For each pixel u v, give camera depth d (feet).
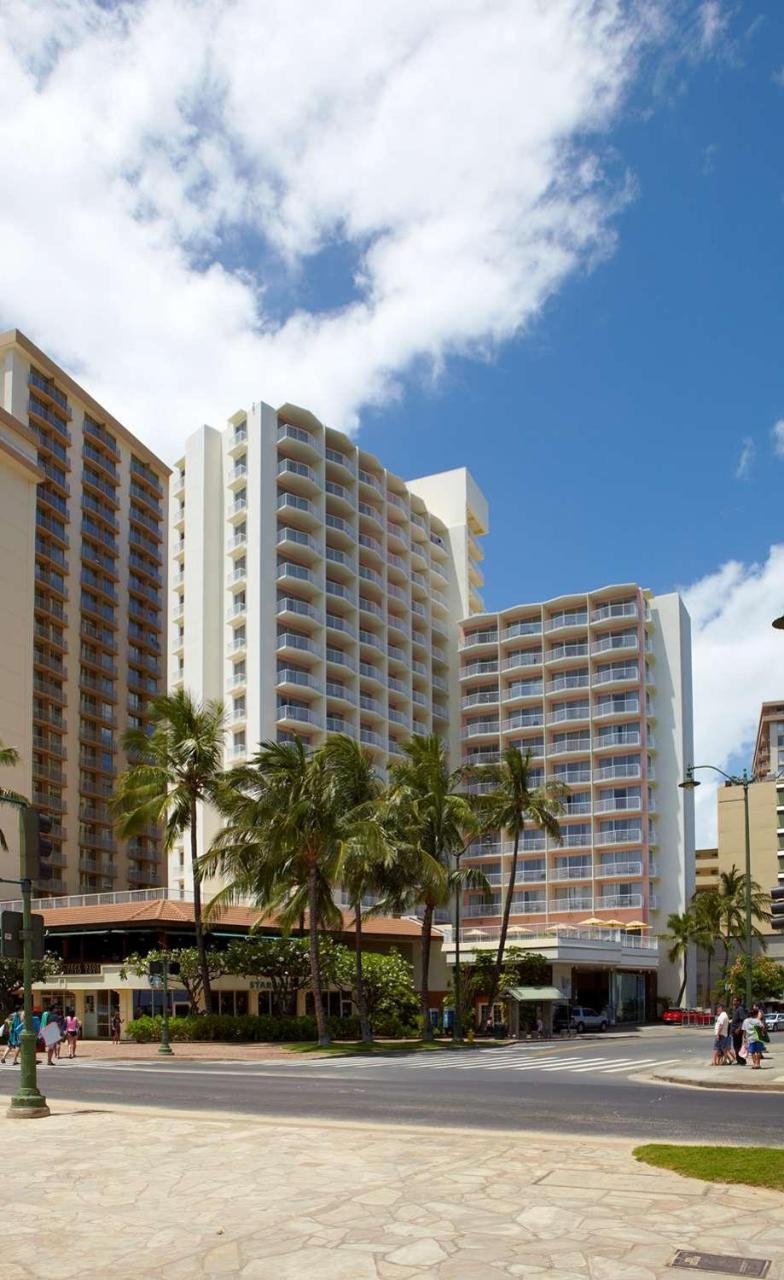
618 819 303.89
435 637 347.36
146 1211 34.19
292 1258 28.25
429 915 169.78
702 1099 67.97
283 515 276.82
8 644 248.32
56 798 281.74
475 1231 30.45
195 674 269.44
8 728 245.24
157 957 162.30
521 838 314.35
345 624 288.71
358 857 146.00
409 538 328.49
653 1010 284.41
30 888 62.80
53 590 287.89
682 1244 28.66
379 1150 44.34
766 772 471.62
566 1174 38.01
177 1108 65.00
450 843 171.42
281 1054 133.28
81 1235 31.22
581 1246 28.60
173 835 168.35
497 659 336.70
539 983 225.15
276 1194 36.14
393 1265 27.32
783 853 402.31
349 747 161.89
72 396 309.01
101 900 199.52
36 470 261.44
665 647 316.81
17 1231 31.81
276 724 261.24
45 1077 94.53
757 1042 98.68
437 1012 212.43
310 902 151.53
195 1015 160.15
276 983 179.93
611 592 319.88
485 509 389.60
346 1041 162.30
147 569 338.13
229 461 284.82
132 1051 137.90
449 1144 45.75
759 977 290.76
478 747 336.08
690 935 284.20
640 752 303.89
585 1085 80.89
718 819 417.28
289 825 146.20
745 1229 30.04
